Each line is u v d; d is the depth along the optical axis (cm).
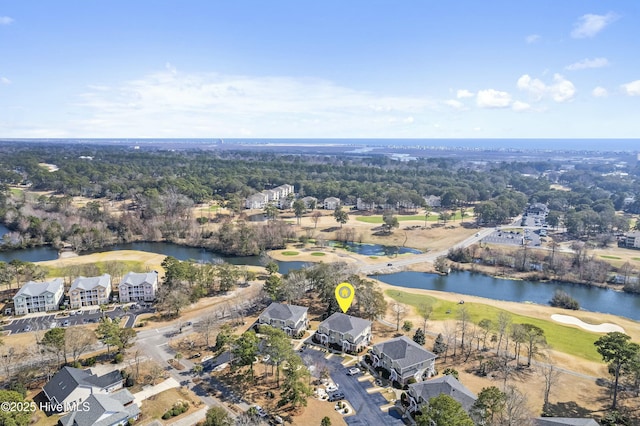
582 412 8644
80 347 10175
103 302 13950
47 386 8781
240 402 8725
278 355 9112
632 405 8850
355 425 8100
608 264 18450
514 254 19812
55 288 13738
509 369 10231
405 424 8156
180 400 8706
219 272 15625
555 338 12125
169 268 14462
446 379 8662
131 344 10719
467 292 16700
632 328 13100
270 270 16412
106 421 7706
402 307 14050
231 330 11731
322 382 9538
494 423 7481
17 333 11769
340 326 11200
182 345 11138
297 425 8069
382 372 9825
